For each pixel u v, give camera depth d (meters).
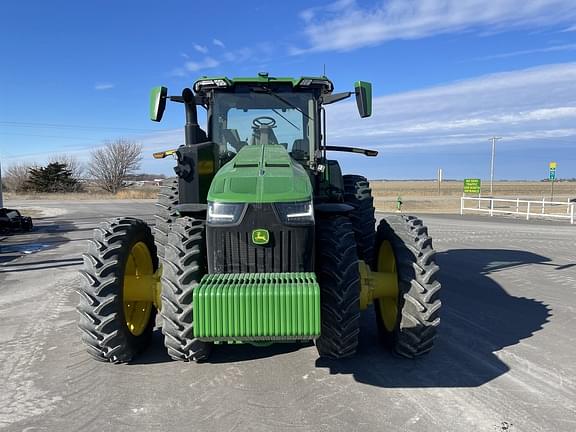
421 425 3.12
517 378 3.84
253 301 3.19
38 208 32.25
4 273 8.84
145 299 4.21
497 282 7.43
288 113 5.18
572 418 3.21
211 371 4.02
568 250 10.74
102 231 4.22
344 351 3.97
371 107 5.02
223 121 5.17
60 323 5.50
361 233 6.04
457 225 16.97
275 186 3.71
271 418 3.23
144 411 3.36
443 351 4.45
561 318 5.50
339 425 3.13
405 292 4.09
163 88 4.86
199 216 4.16
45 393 3.66
